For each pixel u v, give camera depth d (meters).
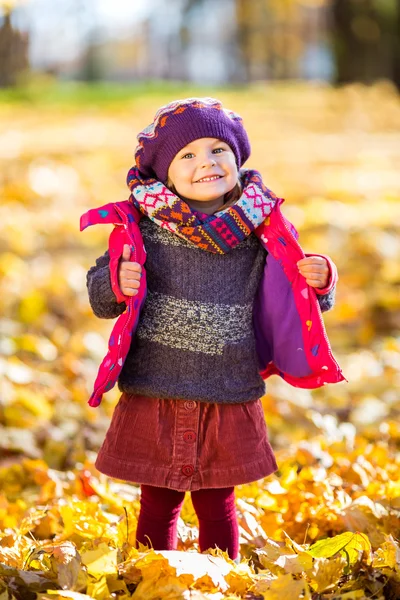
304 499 3.58
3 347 6.13
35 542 3.18
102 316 3.06
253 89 35.53
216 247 2.94
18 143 16.05
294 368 3.09
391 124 21.19
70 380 5.82
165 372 2.97
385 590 2.80
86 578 2.67
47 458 4.67
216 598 2.64
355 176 12.74
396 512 3.47
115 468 2.98
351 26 28.28
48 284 7.23
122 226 2.98
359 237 8.45
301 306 3.04
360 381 5.78
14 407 5.02
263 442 3.07
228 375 3.00
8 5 8.09
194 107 3.02
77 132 18.78
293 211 9.88
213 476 2.96
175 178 3.02
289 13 49.88
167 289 3.01
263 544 3.31
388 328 6.86
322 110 24.22
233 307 3.02
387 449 4.58
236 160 3.10
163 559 2.73
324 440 4.62
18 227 8.95
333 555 2.91
